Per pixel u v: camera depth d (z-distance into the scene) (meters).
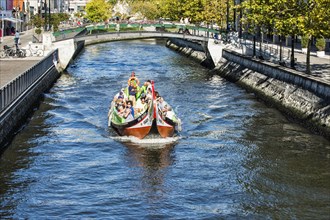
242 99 52.62
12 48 73.25
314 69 52.19
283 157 34.03
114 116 39.84
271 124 42.12
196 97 53.69
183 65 84.81
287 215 25.98
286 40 81.56
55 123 42.75
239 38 80.75
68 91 57.47
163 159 34.09
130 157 34.50
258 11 51.66
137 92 40.09
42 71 57.38
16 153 34.84
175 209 26.61
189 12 106.12
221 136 38.94
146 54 104.19
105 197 27.97
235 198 27.91
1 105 35.91
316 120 39.56
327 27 43.06
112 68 79.94
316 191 28.72
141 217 25.66
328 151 35.03
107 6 154.50
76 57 96.00
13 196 27.91
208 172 31.66
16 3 123.00
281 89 48.59
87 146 36.72
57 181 30.08
